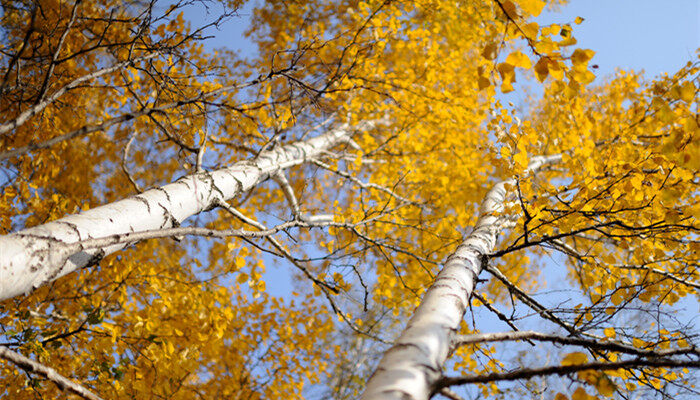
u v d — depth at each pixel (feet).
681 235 8.77
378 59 12.92
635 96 13.43
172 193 7.69
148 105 7.40
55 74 9.27
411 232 16.84
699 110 9.25
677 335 7.82
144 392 10.82
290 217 10.84
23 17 9.73
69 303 12.34
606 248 10.34
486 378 4.46
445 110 15.17
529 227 9.16
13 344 8.54
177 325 12.45
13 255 4.74
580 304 7.98
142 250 13.44
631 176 8.56
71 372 10.74
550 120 14.65
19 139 11.03
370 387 4.28
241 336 14.99
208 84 10.02
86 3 10.32
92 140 13.51
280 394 14.87
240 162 10.23
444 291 6.16
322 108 9.51
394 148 17.44
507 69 6.15
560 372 4.53
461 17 13.99
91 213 6.26
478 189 18.11
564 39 5.97
